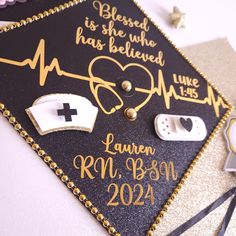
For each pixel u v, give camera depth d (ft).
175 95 2.42
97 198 1.94
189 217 2.17
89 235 1.86
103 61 2.26
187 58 2.58
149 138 2.21
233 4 3.08
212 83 2.60
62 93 2.04
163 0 2.79
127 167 2.08
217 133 2.47
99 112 2.12
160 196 2.12
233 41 2.91
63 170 1.91
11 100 1.92
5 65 1.97
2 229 1.71
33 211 1.79
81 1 2.36
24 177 1.83
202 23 2.85
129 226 1.97
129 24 2.48
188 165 2.28
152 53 2.47
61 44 2.17
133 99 2.26
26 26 2.12
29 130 1.90
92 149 2.02
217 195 2.31
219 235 2.22
